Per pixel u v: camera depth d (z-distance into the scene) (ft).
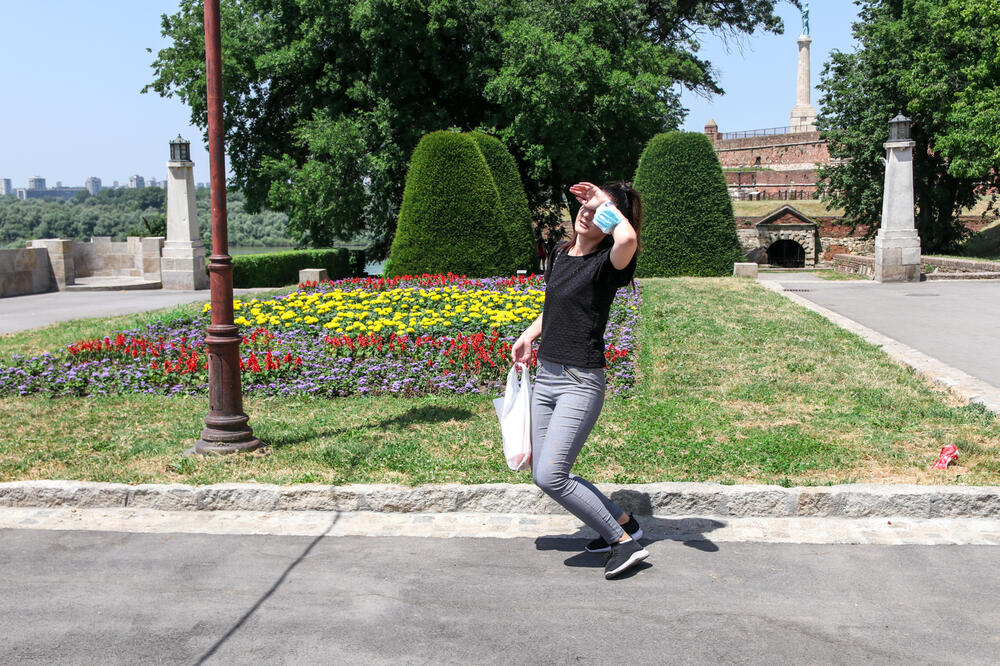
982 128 93.20
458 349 28.81
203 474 17.85
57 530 15.83
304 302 42.14
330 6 86.53
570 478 13.04
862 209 121.80
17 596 12.80
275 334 34.65
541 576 13.35
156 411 24.97
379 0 82.64
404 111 91.76
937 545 14.39
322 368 28.04
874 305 47.73
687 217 66.03
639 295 46.26
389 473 17.79
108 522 16.28
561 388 12.91
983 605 12.01
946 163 117.19
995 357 30.37
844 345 32.30
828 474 17.19
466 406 24.59
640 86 86.74
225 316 19.81
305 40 89.15
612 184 13.14
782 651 10.71
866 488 15.96
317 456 19.06
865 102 117.91
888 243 64.85
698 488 16.20
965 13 97.25
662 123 99.71
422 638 11.23
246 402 26.22
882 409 22.90
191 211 77.20
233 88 95.35
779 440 19.66
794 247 169.78
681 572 13.42
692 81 112.06
